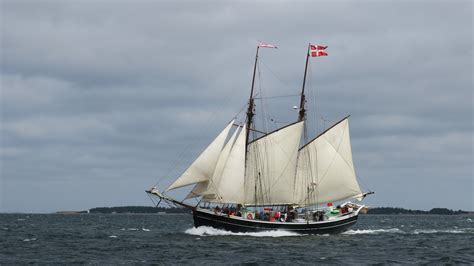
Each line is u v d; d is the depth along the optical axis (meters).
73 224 163.25
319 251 69.56
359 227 153.38
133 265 58.03
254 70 88.38
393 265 58.94
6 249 72.81
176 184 80.75
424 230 132.62
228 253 66.38
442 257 64.88
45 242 83.25
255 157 87.44
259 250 69.06
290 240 80.69
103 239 88.50
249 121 87.75
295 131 89.25
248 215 85.31
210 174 82.06
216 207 85.94
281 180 88.56
